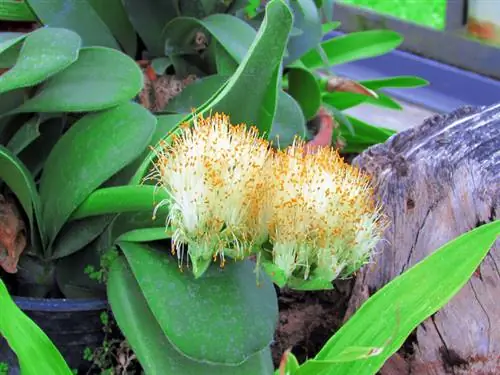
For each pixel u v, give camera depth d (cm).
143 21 41
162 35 40
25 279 32
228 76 36
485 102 75
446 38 76
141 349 25
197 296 25
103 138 29
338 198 23
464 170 30
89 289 31
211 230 24
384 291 23
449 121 34
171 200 25
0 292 22
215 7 42
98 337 31
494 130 32
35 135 30
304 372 22
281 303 37
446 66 77
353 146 53
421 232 31
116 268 27
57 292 33
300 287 24
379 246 32
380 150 34
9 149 31
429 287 22
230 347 24
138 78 30
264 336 25
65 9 37
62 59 28
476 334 29
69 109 29
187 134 25
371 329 22
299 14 41
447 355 30
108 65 31
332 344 23
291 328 36
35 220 30
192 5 41
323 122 43
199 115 27
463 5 73
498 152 30
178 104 37
